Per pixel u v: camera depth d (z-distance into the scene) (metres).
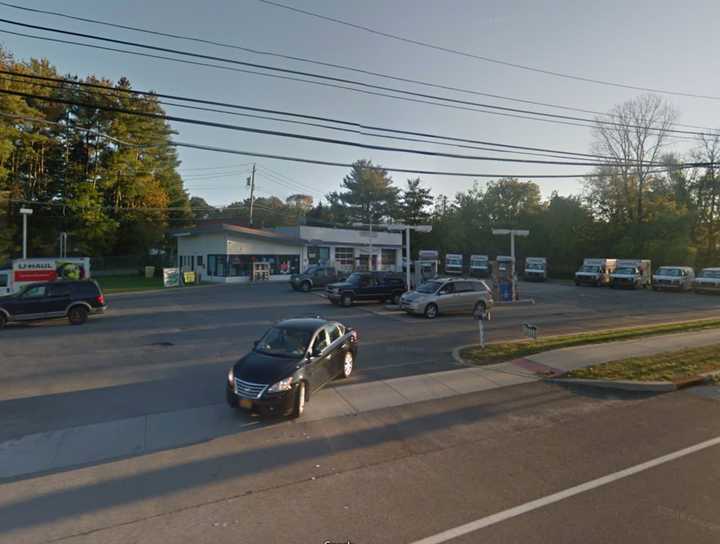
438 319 20.31
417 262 31.75
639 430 7.49
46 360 12.50
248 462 6.34
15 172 40.84
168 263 52.81
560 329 17.89
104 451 6.75
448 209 75.62
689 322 19.25
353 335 11.33
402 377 10.74
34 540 4.50
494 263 27.94
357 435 7.32
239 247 39.12
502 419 8.07
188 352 13.45
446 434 7.36
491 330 17.48
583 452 6.57
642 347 13.34
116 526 4.75
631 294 34.88
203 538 4.50
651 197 54.16
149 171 49.03
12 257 41.31
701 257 51.88
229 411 8.48
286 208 88.31
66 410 8.56
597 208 57.38
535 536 4.42
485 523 4.68
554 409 8.62
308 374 8.52
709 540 4.34
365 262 47.62
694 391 9.79
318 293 30.42
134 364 12.05
